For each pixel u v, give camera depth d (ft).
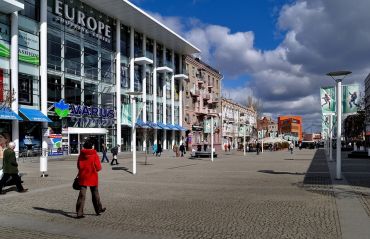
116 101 135.95
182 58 193.26
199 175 56.65
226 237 20.45
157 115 166.40
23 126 96.53
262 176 54.24
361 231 21.27
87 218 25.58
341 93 49.80
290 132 403.75
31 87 99.66
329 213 26.43
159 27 148.46
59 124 108.88
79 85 118.21
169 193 37.29
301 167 72.23
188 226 23.06
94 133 114.11
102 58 130.82
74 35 116.67
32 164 80.38
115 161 92.22
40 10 102.37
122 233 21.40
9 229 22.44
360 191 37.17
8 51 92.38
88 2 121.39
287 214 26.30
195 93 202.69
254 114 340.59
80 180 25.95
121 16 135.54
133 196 35.45
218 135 239.09
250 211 27.55
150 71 162.50
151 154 135.85
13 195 36.17
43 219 25.31
